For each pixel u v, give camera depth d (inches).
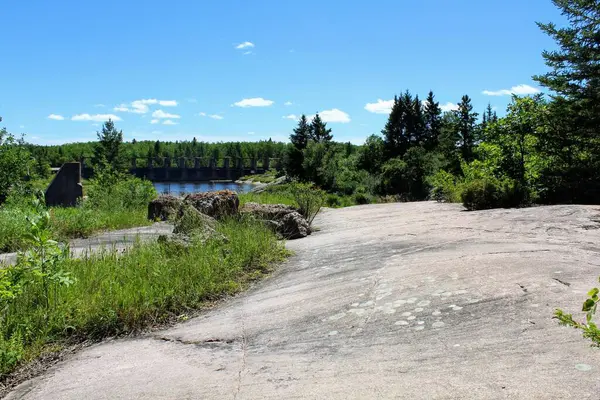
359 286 203.6
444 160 2009.1
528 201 490.6
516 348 124.4
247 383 126.7
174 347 163.0
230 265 265.6
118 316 187.5
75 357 160.6
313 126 3376.0
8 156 740.7
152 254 263.9
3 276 181.6
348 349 142.1
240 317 189.6
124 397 126.6
